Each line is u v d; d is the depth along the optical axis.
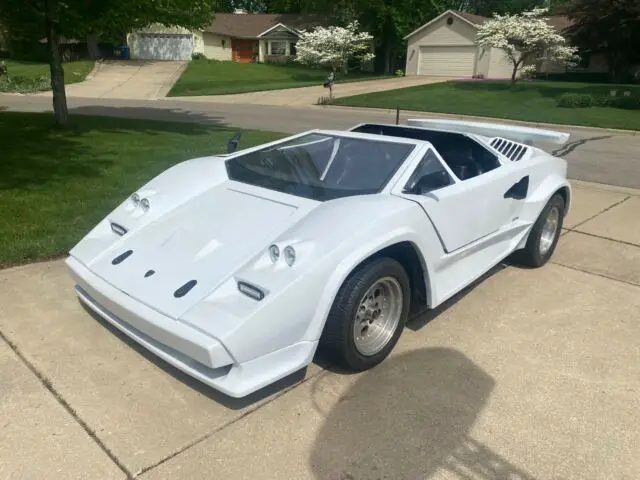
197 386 2.92
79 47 42.12
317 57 29.98
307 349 2.71
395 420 2.72
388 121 16.89
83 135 10.91
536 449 2.55
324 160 3.73
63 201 5.90
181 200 3.59
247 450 2.48
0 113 14.34
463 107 20.75
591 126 16.47
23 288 3.94
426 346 3.43
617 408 2.87
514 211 4.30
